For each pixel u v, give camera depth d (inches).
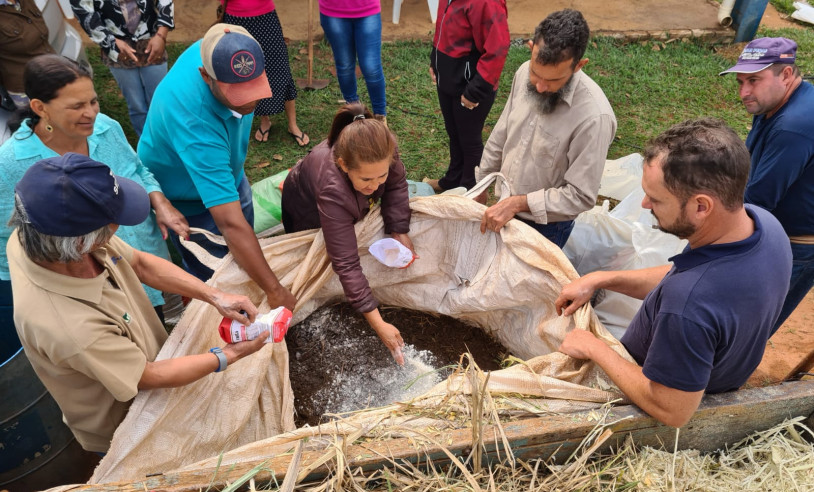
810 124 96.4
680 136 59.1
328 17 173.6
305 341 111.3
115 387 67.1
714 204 57.8
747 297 59.7
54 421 93.1
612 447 76.7
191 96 94.3
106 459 71.1
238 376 90.0
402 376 105.7
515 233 101.1
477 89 143.3
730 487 74.7
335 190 89.3
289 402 95.3
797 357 140.7
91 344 63.7
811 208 104.0
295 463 65.9
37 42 137.6
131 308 73.9
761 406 75.2
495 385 78.1
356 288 94.5
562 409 75.5
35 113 88.1
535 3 292.4
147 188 106.7
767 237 61.2
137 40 156.4
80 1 148.6
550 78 96.4
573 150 104.0
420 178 183.9
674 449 76.2
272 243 99.4
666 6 292.8
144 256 82.1
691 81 241.0
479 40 140.4
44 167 58.9
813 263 111.7
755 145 108.0
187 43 243.9
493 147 123.4
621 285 88.4
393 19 267.6
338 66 185.5
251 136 196.2
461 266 111.6
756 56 99.6
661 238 115.6
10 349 112.4
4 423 86.6
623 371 73.7
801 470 74.8
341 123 89.5
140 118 170.4
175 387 77.5
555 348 95.7
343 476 67.8
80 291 63.9
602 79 236.2
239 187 124.0
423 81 227.8
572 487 70.9
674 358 62.4
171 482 64.9
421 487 69.4
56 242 58.9
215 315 89.5
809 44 267.0
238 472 66.4
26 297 62.3
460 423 74.7
